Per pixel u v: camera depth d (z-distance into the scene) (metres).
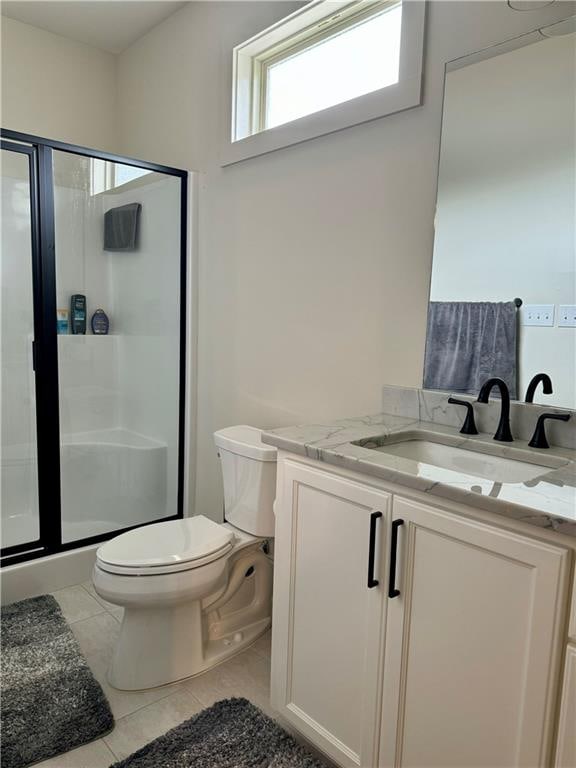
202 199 2.58
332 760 1.41
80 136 3.10
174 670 1.76
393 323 1.77
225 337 2.51
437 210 1.61
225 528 1.92
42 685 1.71
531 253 1.43
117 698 1.69
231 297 2.46
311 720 1.42
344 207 1.90
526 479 1.30
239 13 2.28
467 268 1.55
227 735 1.53
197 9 2.54
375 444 1.46
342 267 1.92
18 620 2.07
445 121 1.58
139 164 2.58
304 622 1.42
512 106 1.45
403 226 1.72
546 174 1.39
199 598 1.74
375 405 1.85
